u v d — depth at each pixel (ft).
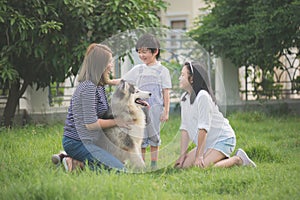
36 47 29.45
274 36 35.86
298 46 36.68
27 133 26.48
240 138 27.09
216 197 15.56
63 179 15.31
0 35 30.09
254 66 39.78
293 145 25.34
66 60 30.04
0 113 33.76
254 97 41.32
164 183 17.16
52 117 33.86
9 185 15.61
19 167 18.54
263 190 16.10
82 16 30.01
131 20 30.14
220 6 39.52
